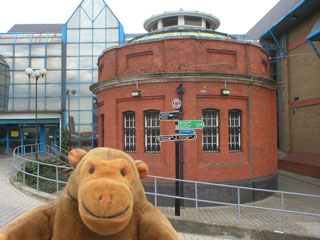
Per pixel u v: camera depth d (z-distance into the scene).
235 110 10.81
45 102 22.06
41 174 11.66
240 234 6.43
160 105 10.16
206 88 10.08
